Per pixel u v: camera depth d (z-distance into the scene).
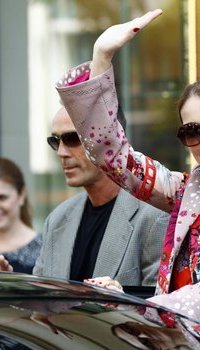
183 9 8.74
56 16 12.67
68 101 4.57
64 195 12.46
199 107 4.50
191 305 4.31
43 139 12.70
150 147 11.21
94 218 5.80
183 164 9.52
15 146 12.85
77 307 3.85
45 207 12.62
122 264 5.63
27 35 12.84
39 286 4.04
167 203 4.75
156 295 4.55
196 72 6.22
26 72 12.81
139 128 11.40
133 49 11.47
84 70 4.61
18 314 3.71
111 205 5.77
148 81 11.34
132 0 11.88
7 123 12.88
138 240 5.64
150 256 5.62
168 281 4.50
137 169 4.70
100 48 4.51
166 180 4.73
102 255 5.69
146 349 3.68
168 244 4.56
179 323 3.99
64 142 5.78
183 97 4.55
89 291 4.10
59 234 5.93
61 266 5.86
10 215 7.29
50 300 3.88
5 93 12.88
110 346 3.64
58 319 3.72
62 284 4.14
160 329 3.86
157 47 11.24
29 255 6.87
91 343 3.63
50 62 12.70
